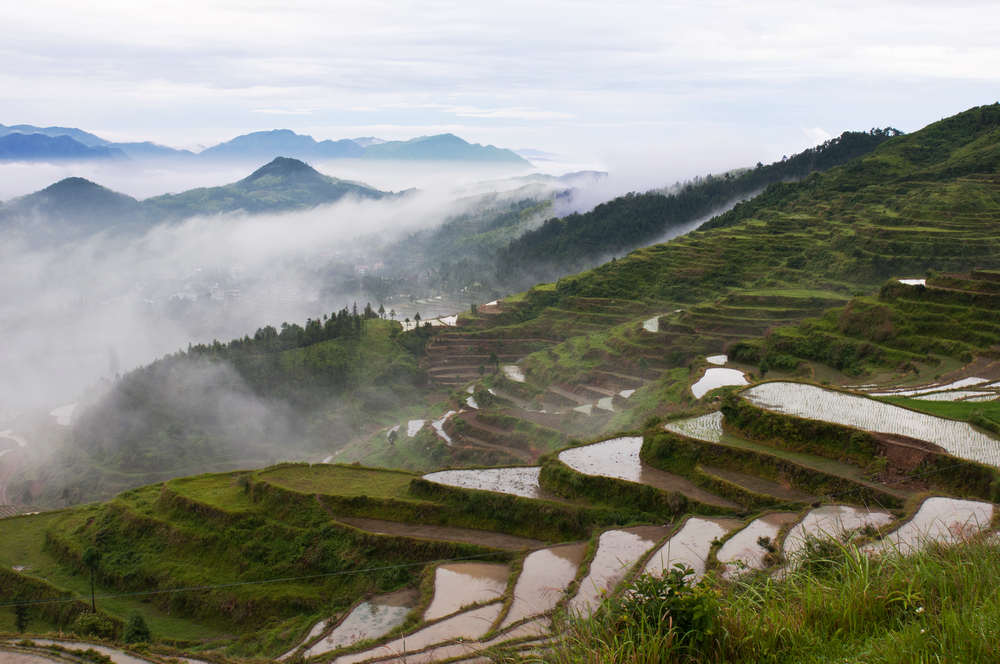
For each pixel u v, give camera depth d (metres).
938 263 116.25
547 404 109.94
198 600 44.69
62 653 29.70
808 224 163.25
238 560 46.94
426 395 154.50
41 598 48.62
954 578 12.20
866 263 123.31
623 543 36.53
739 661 10.91
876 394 59.25
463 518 45.16
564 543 38.84
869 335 84.38
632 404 86.56
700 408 52.69
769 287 134.75
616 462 47.06
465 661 23.34
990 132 186.62
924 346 78.44
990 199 134.25
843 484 37.38
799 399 47.53
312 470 55.44
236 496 52.94
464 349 170.75
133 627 41.22
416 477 49.75
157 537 50.97
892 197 155.75
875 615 11.62
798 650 10.82
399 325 194.75
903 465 37.53
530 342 162.25
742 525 33.94
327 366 164.12
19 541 57.25
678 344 109.69
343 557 43.78
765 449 42.84
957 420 42.41
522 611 30.50
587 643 11.78
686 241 175.38
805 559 16.16
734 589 14.50
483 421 104.69
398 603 37.44
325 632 34.41
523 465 51.34
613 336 123.00
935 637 10.14
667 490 41.34
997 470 33.72
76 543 53.94
